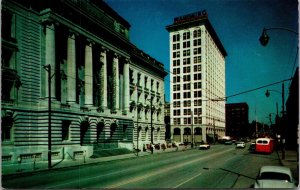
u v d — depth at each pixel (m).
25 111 33.62
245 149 61.41
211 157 39.50
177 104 105.56
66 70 41.56
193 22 103.62
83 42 45.47
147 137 67.88
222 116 133.00
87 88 45.31
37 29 36.19
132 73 61.69
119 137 52.03
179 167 27.02
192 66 104.06
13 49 32.84
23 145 33.06
